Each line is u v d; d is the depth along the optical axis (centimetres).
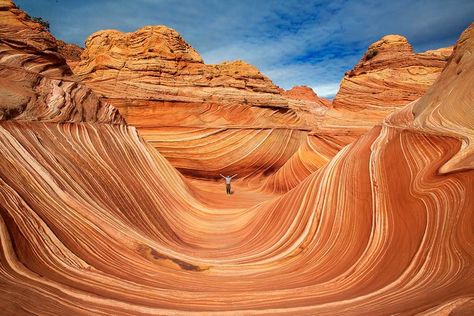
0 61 1110
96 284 509
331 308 458
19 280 433
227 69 3322
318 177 970
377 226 648
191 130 2681
